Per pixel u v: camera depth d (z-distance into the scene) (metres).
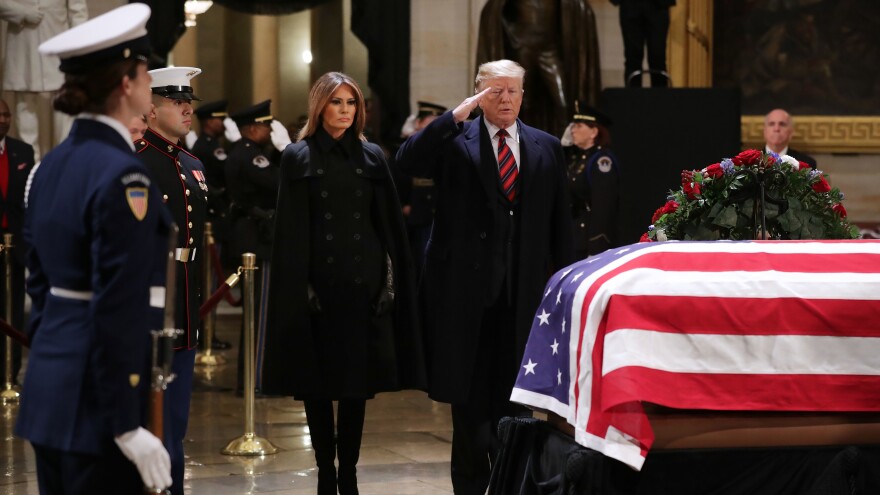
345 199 10.55
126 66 6.72
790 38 26.22
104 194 6.30
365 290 10.53
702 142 18.95
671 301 7.89
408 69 26.14
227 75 38.34
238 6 25.67
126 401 6.25
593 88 22.73
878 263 8.22
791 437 7.98
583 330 8.06
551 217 11.32
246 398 14.87
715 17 26.34
